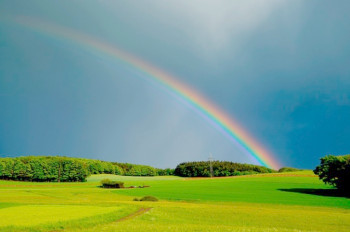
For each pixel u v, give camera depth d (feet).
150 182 461.37
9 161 548.72
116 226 94.53
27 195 252.42
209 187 341.62
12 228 88.43
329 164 285.64
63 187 408.67
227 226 102.42
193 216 128.88
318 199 226.17
